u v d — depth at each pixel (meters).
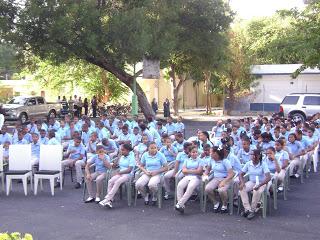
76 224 8.94
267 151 10.63
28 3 23.02
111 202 10.20
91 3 22.62
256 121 17.45
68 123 16.81
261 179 9.53
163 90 47.94
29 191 11.91
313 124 15.58
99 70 39.19
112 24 22.77
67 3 22.48
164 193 11.10
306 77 36.81
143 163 10.73
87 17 22.39
